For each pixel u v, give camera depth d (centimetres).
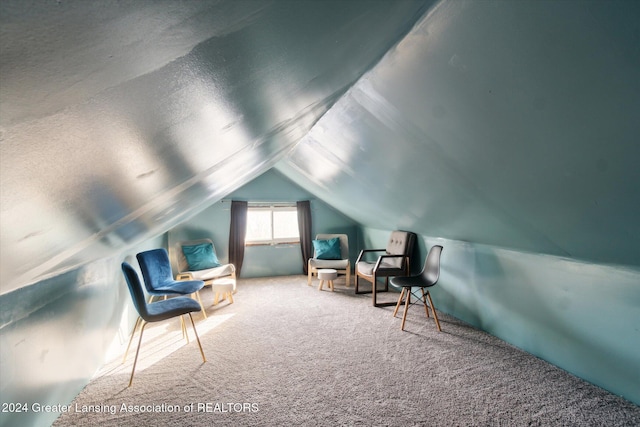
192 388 186
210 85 50
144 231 206
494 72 111
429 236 344
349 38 75
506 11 89
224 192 331
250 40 44
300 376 198
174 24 29
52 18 20
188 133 66
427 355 225
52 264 102
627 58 82
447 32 107
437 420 157
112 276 233
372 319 302
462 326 281
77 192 57
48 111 31
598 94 95
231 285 355
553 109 109
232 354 229
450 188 209
